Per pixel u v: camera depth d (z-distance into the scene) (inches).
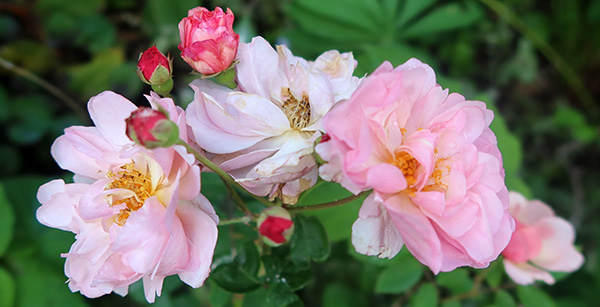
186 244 14.2
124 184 14.7
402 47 22.8
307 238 16.0
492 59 30.2
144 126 13.4
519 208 19.3
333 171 13.7
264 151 14.7
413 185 14.3
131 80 25.3
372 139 14.1
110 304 22.0
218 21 14.7
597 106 30.1
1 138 23.8
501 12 26.2
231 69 14.9
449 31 29.0
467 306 22.2
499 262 18.8
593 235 26.5
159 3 24.8
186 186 14.0
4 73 24.5
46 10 25.1
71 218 14.9
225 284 16.4
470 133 14.6
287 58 15.4
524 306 18.6
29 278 20.3
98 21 25.8
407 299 20.3
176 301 21.1
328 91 14.7
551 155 29.4
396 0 22.8
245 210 16.0
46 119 23.8
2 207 20.1
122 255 14.3
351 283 22.6
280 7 27.2
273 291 16.2
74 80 24.8
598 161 29.2
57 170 24.5
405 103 14.2
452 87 21.6
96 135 14.9
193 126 14.6
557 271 19.8
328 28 22.7
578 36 29.2
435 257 13.8
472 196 14.3
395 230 14.3
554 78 30.6
